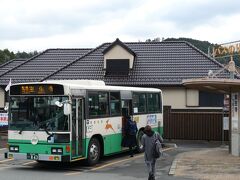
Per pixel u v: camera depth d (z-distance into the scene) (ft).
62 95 50.83
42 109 51.55
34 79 115.85
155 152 42.39
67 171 51.52
